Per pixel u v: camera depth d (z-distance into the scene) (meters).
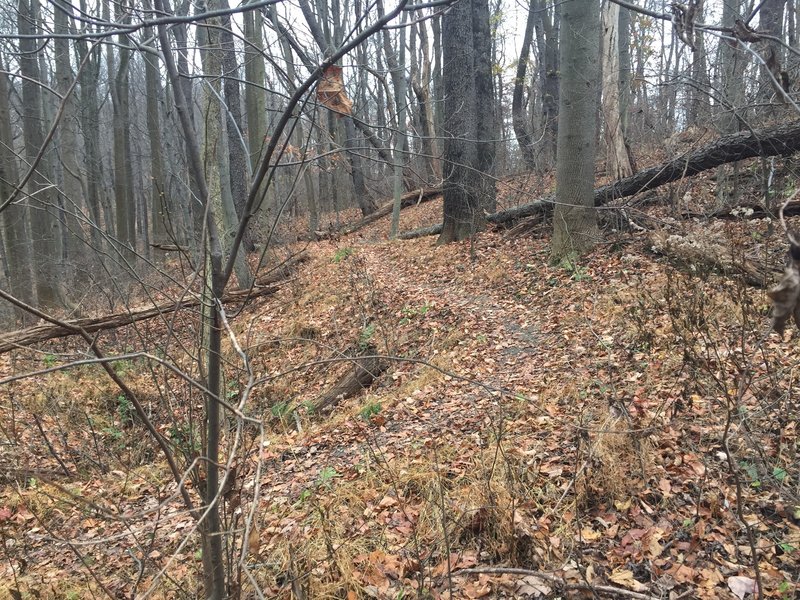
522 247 9.89
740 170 9.15
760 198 7.44
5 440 5.85
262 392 6.93
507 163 17.61
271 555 3.57
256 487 1.21
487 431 4.61
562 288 7.66
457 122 10.84
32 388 7.27
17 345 1.56
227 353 6.43
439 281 9.78
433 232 14.08
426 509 3.75
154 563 3.31
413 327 8.11
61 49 10.77
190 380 1.40
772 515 3.11
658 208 9.09
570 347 6.02
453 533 3.47
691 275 5.43
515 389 5.36
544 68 20.33
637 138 13.40
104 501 4.72
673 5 1.23
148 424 1.92
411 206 20.58
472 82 10.82
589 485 3.55
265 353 8.88
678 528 3.19
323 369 7.85
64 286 11.16
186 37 2.30
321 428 6.06
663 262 6.97
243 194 12.53
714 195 8.94
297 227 18.78
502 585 3.03
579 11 7.88
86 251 9.83
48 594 3.63
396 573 3.30
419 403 5.84
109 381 7.17
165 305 8.43
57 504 4.69
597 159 14.55
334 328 8.95
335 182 23.89
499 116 19.67
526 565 3.16
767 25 7.21
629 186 8.93
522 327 7.11
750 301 4.70
